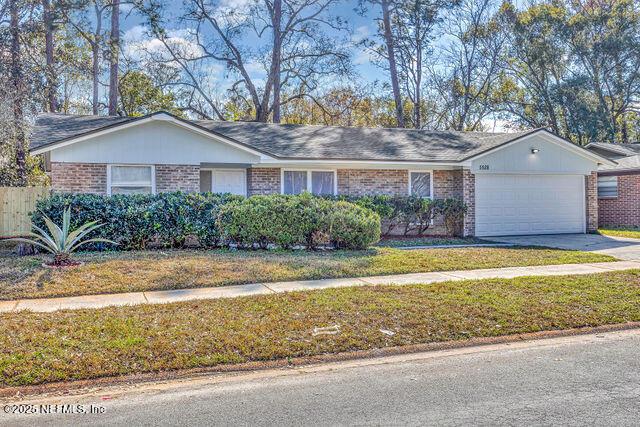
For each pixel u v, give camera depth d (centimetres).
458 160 1678
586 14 3269
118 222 1189
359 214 1262
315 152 1620
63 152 1388
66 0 2128
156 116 1435
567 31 3231
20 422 387
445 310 683
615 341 595
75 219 1172
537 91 3462
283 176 1648
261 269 955
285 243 1223
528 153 1759
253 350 534
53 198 1189
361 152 1672
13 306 714
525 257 1165
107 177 1427
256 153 1531
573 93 3281
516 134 1836
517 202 1770
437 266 1030
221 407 412
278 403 419
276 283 868
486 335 602
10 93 1638
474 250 1283
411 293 779
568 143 1798
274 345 548
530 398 422
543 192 1809
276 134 1817
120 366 488
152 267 957
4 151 1720
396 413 394
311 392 443
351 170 1703
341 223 1220
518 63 3475
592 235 1772
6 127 1578
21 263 991
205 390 450
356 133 1942
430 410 399
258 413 398
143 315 654
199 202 1240
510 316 663
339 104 3503
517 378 472
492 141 1838
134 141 1444
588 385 451
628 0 3173
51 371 473
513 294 777
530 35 3278
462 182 1709
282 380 475
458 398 424
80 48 2694
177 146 1480
